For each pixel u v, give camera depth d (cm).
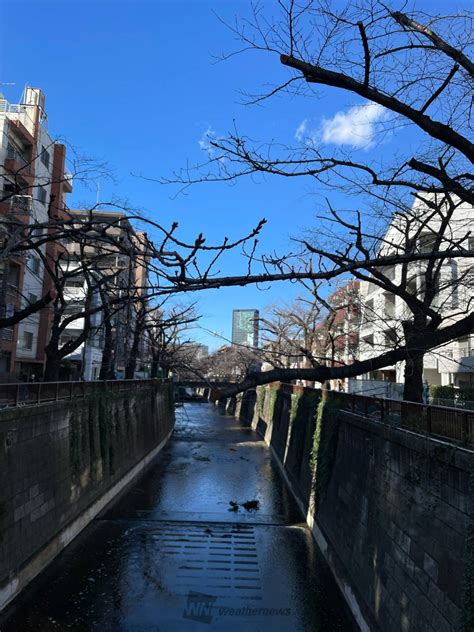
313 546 1795
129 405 2873
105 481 2200
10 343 3025
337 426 1822
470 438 803
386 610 1047
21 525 1344
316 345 3316
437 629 813
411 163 569
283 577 1509
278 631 1193
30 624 1170
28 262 3012
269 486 2723
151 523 1984
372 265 468
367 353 3228
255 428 5338
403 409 1120
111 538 1791
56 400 1692
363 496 1362
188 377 4847
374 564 1177
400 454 1089
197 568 1544
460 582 761
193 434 4947
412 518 986
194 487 2653
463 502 782
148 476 2902
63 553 1617
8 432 1294
